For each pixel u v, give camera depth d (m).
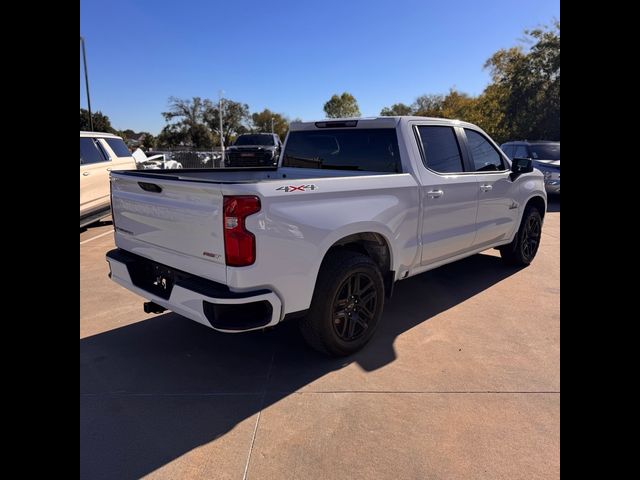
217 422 2.67
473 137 4.84
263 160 20.02
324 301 3.17
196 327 4.07
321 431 2.58
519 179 5.39
